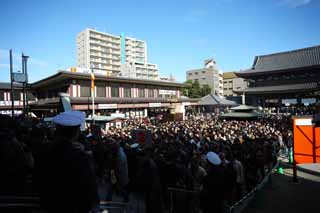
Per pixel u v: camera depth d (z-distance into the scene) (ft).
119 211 20.27
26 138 19.90
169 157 25.04
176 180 23.49
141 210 22.11
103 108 122.52
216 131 56.18
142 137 35.17
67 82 119.34
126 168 25.07
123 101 132.98
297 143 36.47
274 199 27.89
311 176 38.55
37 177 8.65
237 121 89.10
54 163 8.21
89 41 361.92
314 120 33.12
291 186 33.30
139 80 150.10
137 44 434.71
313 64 176.14
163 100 161.68
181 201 21.65
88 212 8.49
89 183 8.39
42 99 157.89
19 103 154.81
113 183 25.58
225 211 17.89
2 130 14.28
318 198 27.81
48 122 70.18
